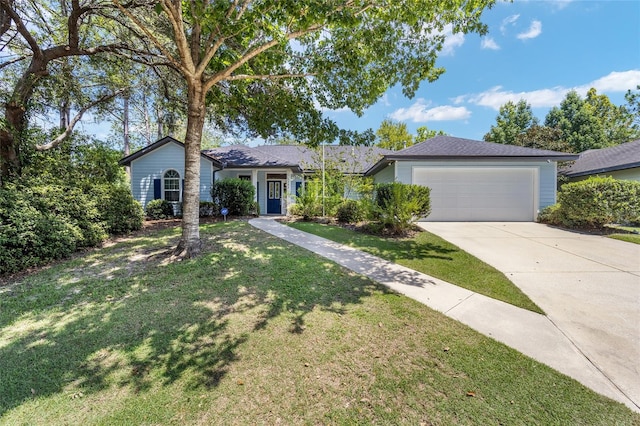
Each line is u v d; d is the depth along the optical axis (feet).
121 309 11.42
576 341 9.30
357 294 13.03
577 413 6.36
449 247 22.08
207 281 14.34
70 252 19.07
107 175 31.81
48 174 23.76
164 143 43.34
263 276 15.07
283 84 23.81
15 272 15.85
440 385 7.27
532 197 35.88
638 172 36.40
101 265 17.02
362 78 22.18
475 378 7.52
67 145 30.45
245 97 24.93
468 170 36.11
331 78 22.30
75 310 11.38
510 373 7.72
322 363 8.15
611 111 82.94
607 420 6.17
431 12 16.42
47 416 6.28
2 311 11.34
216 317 10.77
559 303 12.25
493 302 12.37
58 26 28.19
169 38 25.55
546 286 14.19
